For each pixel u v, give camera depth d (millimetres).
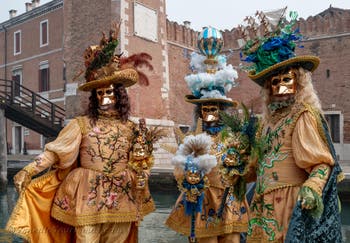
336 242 2428
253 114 2963
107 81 3418
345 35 20219
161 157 16391
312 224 2363
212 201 3684
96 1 18000
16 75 28875
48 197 3404
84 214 3230
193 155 3490
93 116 3469
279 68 2670
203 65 4305
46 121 18344
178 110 22188
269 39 2770
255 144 2824
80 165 3426
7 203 11883
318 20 20969
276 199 2594
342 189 10258
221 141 3822
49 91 25938
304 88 2705
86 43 18312
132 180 3432
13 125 28109
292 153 2598
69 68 18766
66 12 19078
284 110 2719
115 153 3402
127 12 17406
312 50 21047
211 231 3643
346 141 20047
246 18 2938
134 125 3564
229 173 2982
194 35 23953
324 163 2445
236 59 21172
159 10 19172
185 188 3475
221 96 3963
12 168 18328
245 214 3793
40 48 26891
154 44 18719
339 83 20344
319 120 2549
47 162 3234
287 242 2318
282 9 2855
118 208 3332
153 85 18312
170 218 3854
